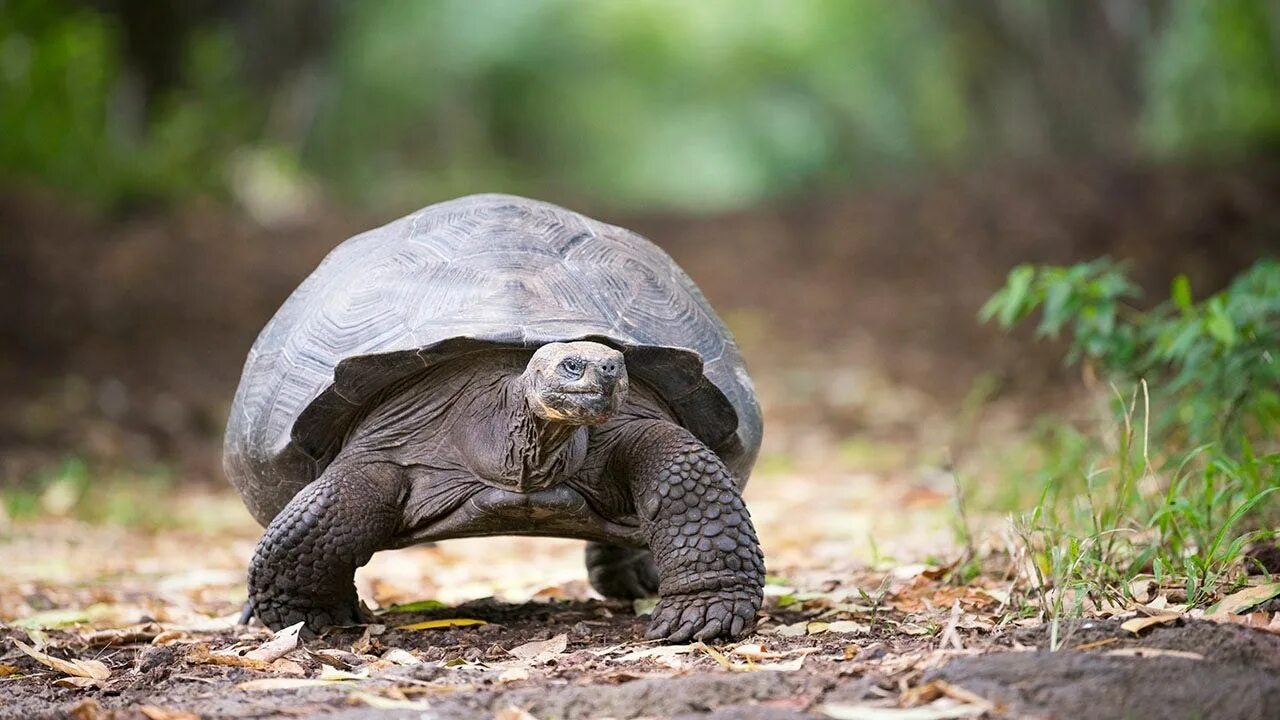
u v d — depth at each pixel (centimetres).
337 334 609
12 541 1012
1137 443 811
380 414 597
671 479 568
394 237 654
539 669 535
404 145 5416
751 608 566
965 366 1716
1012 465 1019
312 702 484
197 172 2628
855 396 1652
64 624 705
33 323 1750
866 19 5266
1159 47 3159
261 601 600
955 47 3866
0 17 2403
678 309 632
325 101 4553
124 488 1251
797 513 1099
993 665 468
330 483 586
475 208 653
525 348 570
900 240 2431
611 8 6175
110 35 2684
